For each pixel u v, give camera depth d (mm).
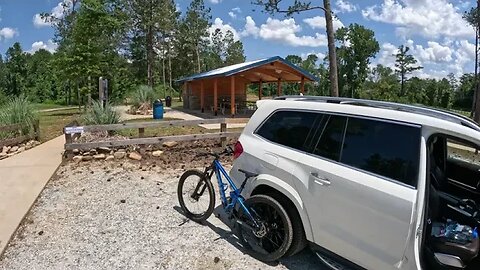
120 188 5949
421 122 2725
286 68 19219
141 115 20250
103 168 7219
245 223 3777
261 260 3619
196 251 3801
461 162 3404
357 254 2918
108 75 25859
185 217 4719
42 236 4113
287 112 3672
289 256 3600
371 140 2961
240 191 3916
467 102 53688
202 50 52094
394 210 2656
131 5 36031
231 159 7957
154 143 8422
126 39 37719
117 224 4477
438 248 2785
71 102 40906
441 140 3385
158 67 46688
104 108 10539
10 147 8797
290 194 3361
